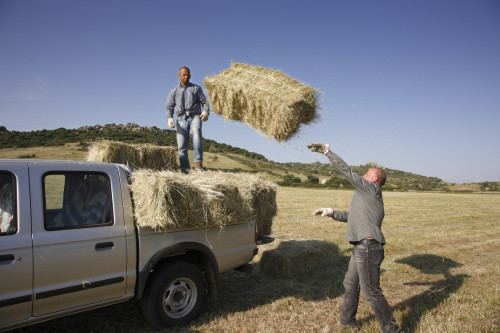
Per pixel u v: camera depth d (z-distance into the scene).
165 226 3.27
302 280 5.23
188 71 5.46
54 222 2.79
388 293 4.61
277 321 3.62
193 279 3.54
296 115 3.96
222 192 3.74
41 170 2.83
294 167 60.84
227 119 4.66
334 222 11.31
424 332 3.42
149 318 3.22
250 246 4.35
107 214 3.09
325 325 3.51
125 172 3.42
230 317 3.66
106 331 3.24
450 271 5.72
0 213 2.56
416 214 15.09
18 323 2.55
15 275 2.50
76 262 2.80
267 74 4.49
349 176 3.32
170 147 5.13
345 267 6.00
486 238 9.02
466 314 3.90
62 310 2.78
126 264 3.11
